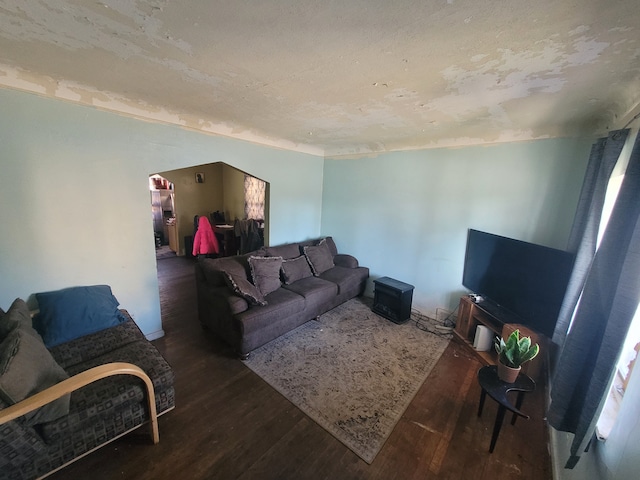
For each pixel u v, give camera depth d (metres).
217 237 5.73
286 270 3.17
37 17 1.03
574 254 1.84
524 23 0.96
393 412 1.86
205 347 2.54
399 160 3.33
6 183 1.76
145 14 1.00
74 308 1.96
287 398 1.96
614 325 1.07
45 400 1.11
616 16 0.89
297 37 1.12
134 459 1.48
